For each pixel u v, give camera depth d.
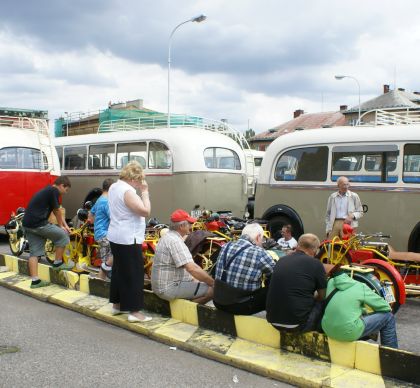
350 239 7.87
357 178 10.50
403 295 6.82
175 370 5.17
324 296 5.31
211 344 5.71
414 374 4.69
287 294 5.27
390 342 5.31
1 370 5.11
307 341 5.35
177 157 13.70
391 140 10.07
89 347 5.82
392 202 10.00
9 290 8.66
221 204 14.15
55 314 7.16
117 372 5.09
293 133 11.74
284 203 11.59
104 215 8.04
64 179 8.37
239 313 5.97
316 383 4.70
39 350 5.69
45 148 14.70
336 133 10.91
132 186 6.48
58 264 8.55
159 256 6.63
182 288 6.67
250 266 5.89
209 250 8.50
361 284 5.29
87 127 34.09
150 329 6.23
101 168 16.14
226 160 14.46
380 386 4.62
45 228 8.26
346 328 5.00
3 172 13.77
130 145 15.11
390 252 7.84
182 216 6.62
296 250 5.54
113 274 6.64
